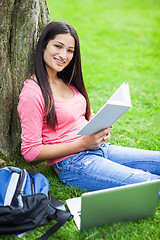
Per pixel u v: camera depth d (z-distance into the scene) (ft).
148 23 30.22
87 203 6.30
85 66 18.83
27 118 7.36
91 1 37.68
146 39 25.75
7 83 8.29
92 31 27.17
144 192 6.75
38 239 6.42
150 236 6.73
